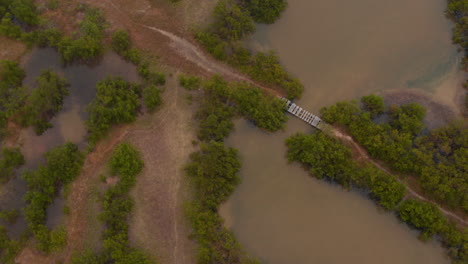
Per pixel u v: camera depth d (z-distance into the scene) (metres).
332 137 52.78
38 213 48.44
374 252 48.91
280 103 54.16
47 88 54.22
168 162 52.19
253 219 50.19
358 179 50.34
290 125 54.47
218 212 50.34
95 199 50.25
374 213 50.41
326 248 49.03
